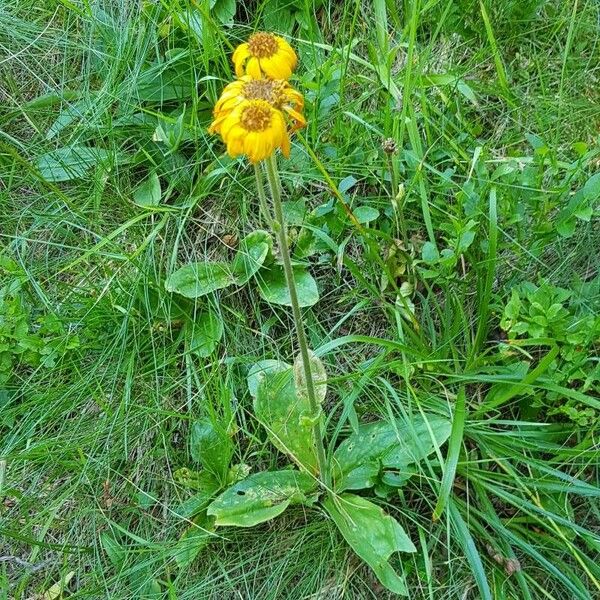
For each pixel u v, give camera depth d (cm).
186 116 52
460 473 40
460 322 43
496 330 45
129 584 41
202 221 50
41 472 44
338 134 49
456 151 47
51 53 56
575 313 42
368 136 49
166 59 53
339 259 45
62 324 46
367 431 41
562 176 46
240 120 27
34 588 42
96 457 44
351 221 46
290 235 48
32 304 49
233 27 54
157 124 52
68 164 52
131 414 45
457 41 53
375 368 41
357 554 39
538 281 44
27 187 52
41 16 56
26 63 56
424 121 46
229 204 50
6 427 46
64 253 50
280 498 40
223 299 48
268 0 54
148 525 43
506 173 42
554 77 51
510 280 44
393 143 40
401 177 47
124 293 47
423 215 46
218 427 41
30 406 46
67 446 44
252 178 50
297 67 53
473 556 37
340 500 40
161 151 51
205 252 49
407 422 39
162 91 52
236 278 47
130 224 47
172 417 45
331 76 49
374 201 48
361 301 45
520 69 52
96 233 50
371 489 42
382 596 40
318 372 40
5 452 44
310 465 41
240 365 46
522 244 45
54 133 53
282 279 47
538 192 44
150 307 47
